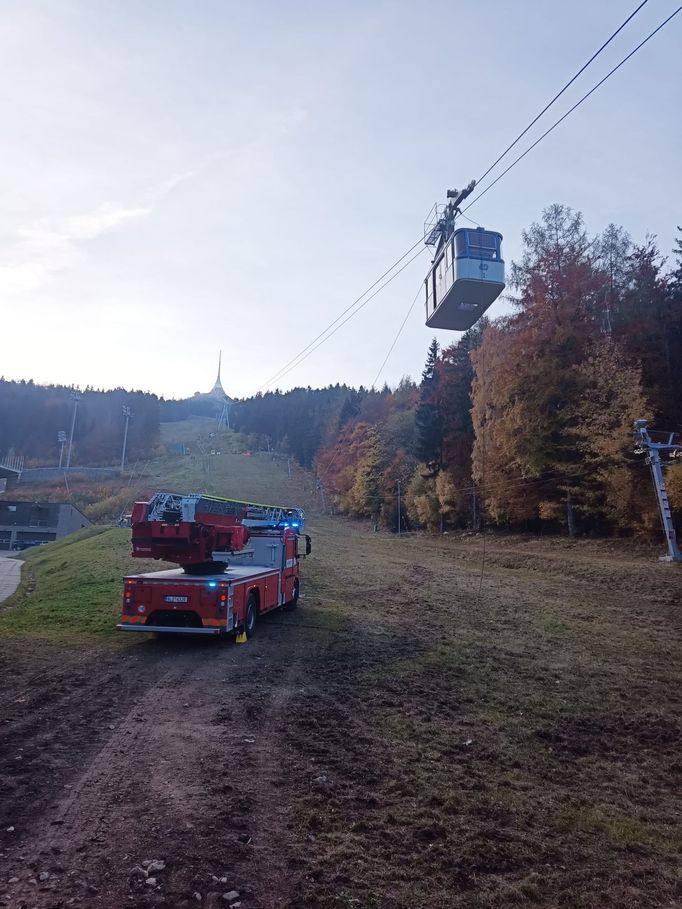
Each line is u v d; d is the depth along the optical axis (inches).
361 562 1185.4
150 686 332.2
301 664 398.9
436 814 192.5
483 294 591.2
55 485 4286.4
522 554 1293.1
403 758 241.6
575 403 1430.9
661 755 272.5
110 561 1043.3
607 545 1291.8
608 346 1375.5
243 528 526.0
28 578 1114.7
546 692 362.6
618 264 1727.4
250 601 492.1
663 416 1417.3
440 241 631.2
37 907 130.0
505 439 1534.2
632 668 441.1
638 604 768.9
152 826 170.4
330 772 221.3
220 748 239.3
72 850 155.4
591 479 1402.6
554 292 1546.5
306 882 147.2
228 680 350.6
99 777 205.3
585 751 271.9
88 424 6451.8
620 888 157.8
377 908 139.1
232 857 155.8
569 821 197.8
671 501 1138.7
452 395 2338.8
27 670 360.5
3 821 170.6
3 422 6304.1
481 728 289.6
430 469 2357.3
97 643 453.4
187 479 4448.8
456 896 147.2
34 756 222.7
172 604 438.6
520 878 158.6
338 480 3555.6
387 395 4175.7
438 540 1908.2
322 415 5585.6
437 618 609.6
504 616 641.6
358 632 517.7
